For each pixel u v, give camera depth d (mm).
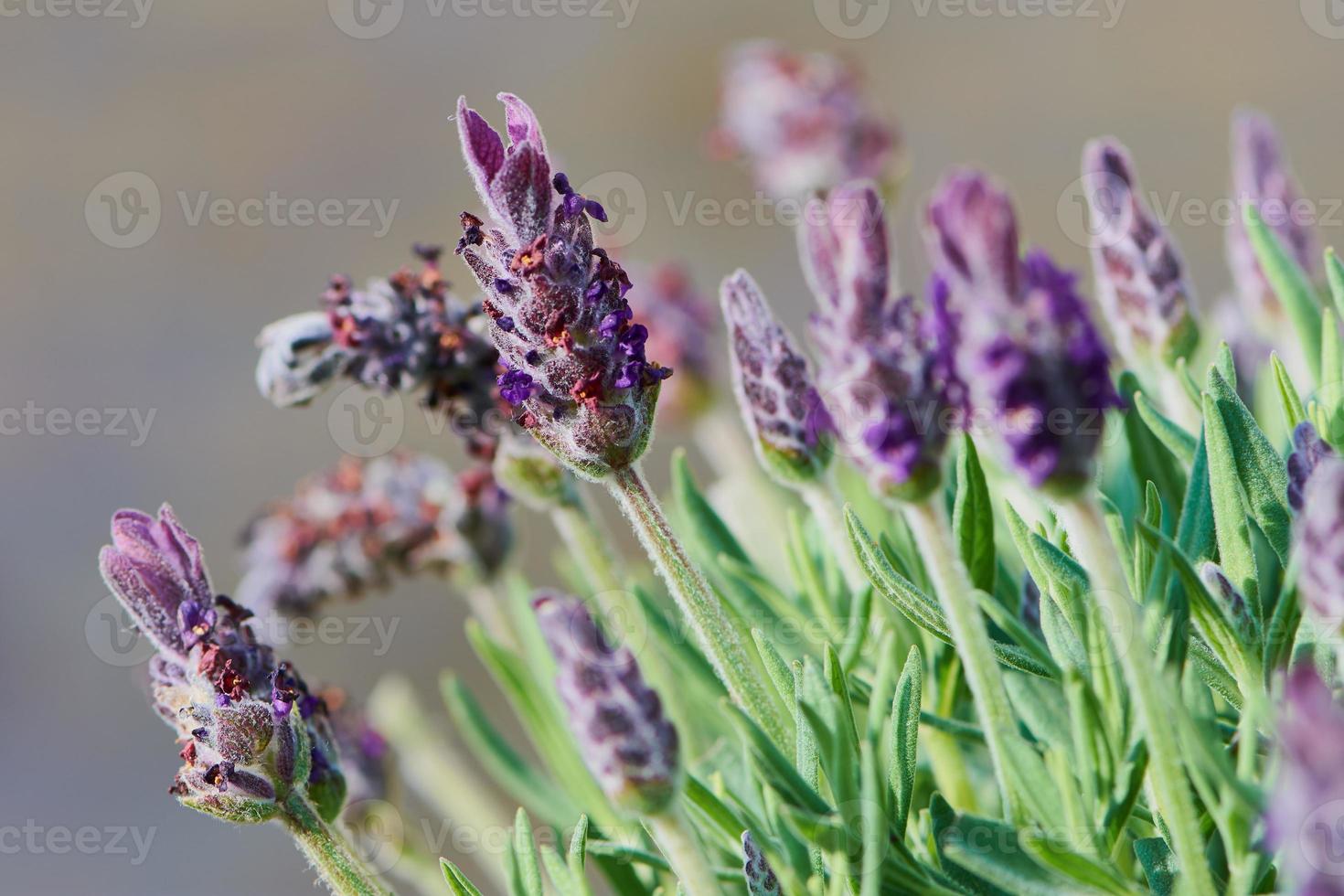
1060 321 405
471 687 879
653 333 555
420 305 483
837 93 568
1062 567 436
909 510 421
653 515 443
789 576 513
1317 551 403
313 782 448
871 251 417
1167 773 412
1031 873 421
